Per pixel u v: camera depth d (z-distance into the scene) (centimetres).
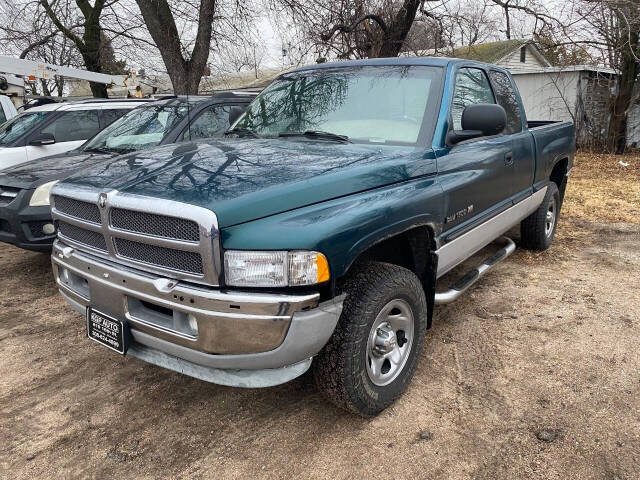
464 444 264
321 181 251
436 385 317
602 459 252
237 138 367
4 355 368
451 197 322
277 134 364
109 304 262
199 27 1205
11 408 304
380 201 264
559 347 361
